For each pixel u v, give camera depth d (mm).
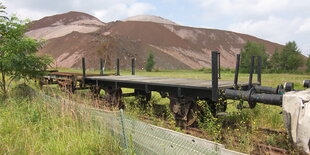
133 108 7891
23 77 9383
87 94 8953
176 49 164375
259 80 6809
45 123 5797
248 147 4422
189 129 5914
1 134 5242
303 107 3496
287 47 84812
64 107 6262
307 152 3379
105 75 11242
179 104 6148
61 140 4723
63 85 9586
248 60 83500
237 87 5977
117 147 4480
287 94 3955
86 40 126000
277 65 87125
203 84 6020
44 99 7414
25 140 4883
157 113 7863
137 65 105000
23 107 7238
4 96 8969
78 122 5605
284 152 4219
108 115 4988
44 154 4281
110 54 105500
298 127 3473
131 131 4203
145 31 182250
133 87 7629
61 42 134125
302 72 65250
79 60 103562
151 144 3693
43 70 9922
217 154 2703
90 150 4383
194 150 2928
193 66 142125
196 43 187875
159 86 6723
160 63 122500
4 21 8742
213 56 4996
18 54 8609
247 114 6355
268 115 6445
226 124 6152
